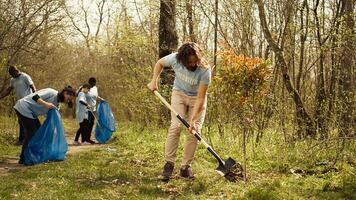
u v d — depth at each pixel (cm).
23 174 745
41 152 879
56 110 898
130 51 1617
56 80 2338
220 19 1138
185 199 592
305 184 658
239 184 652
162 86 1361
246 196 583
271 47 1016
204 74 666
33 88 1156
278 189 620
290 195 593
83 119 1281
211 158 877
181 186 656
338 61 984
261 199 577
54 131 888
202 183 659
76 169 784
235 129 993
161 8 1435
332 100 932
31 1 1393
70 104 909
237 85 678
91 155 968
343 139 779
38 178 711
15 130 1331
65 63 2378
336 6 1128
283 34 1018
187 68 669
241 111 827
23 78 1152
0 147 1075
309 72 1143
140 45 1570
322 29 995
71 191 629
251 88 680
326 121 902
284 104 993
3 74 1366
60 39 1862
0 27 1353
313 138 920
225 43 1033
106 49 2014
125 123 1734
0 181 695
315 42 1039
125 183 681
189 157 706
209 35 1252
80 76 2702
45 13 1459
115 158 925
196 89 695
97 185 664
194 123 671
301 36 1041
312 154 795
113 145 1218
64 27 1648
